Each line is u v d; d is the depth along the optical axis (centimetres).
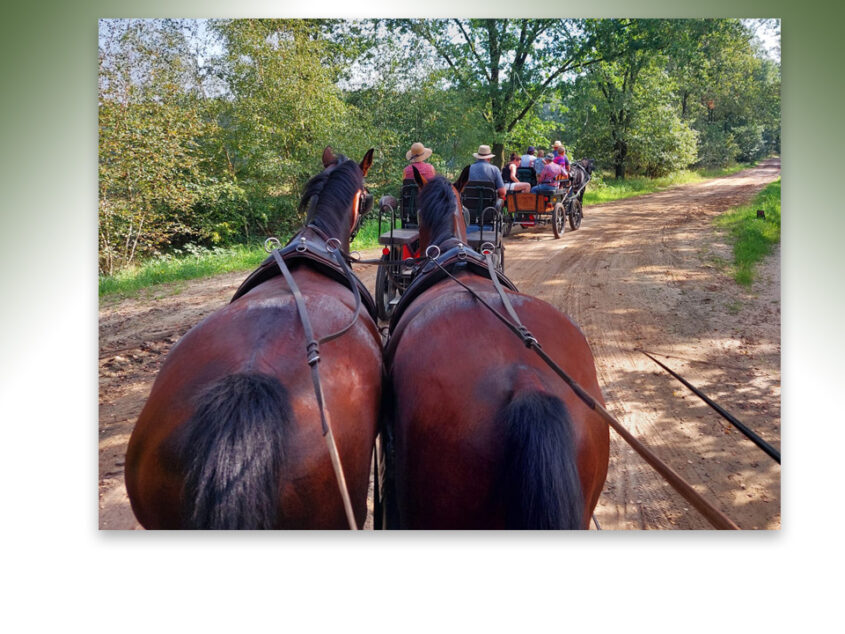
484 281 249
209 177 1128
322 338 182
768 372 490
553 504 150
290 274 230
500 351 186
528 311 213
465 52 1427
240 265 946
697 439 388
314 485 160
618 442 385
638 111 2084
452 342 193
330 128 1195
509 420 163
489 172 679
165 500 155
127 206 970
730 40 1487
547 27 1465
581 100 1697
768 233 991
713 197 1683
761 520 315
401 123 1369
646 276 805
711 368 500
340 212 285
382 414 213
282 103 1152
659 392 455
